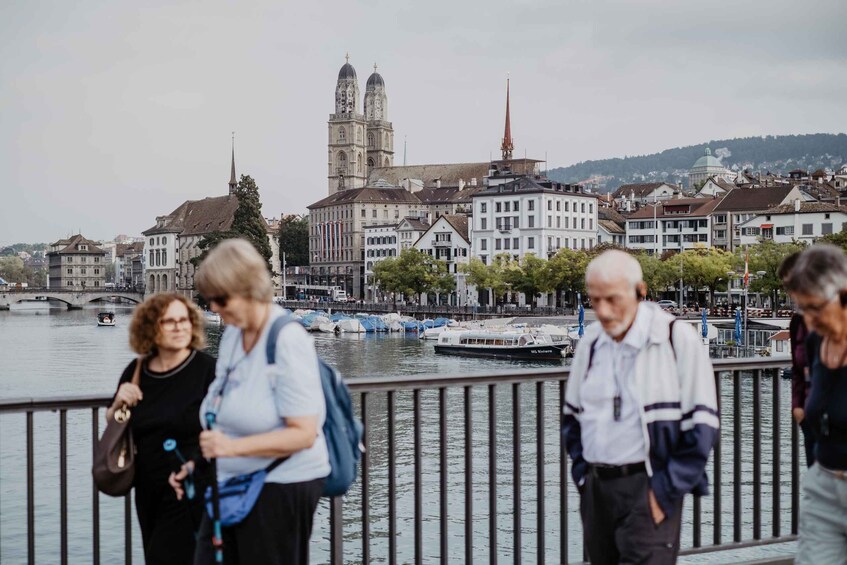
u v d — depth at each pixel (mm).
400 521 26703
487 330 96750
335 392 5223
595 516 5309
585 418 5309
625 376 5184
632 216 157250
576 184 151875
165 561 5891
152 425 5844
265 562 4992
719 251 117562
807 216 123000
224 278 4863
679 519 5242
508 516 27297
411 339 116062
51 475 25109
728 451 34375
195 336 5984
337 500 6539
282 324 4992
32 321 162250
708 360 5148
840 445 5148
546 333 91812
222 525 5043
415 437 6594
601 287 5078
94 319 171375
